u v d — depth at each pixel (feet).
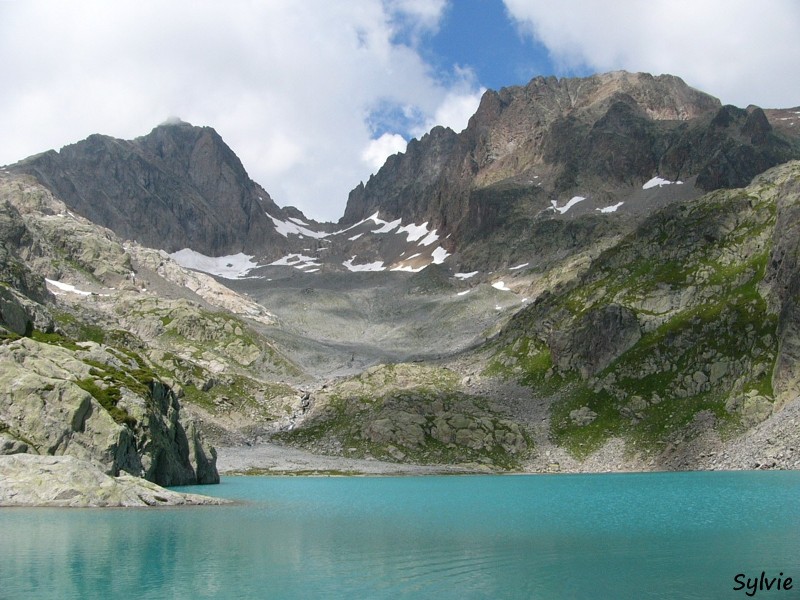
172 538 195.52
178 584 142.92
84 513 238.68
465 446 631.97
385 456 633.20
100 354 409.90
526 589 143.95
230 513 265.95
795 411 490.90
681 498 315.78
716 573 158.10
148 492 285.64
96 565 157.38
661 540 200.23
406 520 252.01
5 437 275.59
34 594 132.16
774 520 238.48
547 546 192.13
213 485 438.81
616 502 308.40
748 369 563.07
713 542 196.54
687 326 647.15
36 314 471.21
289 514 269.44
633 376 639.76
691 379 595.88
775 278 608.60
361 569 161.48
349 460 626.64
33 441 288.30
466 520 252.42
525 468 581.12
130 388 365.81
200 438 462.19
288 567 162.20
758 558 173.68
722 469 486.79
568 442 604.90
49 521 214.69
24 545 176.35
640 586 145.79
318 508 295.89
